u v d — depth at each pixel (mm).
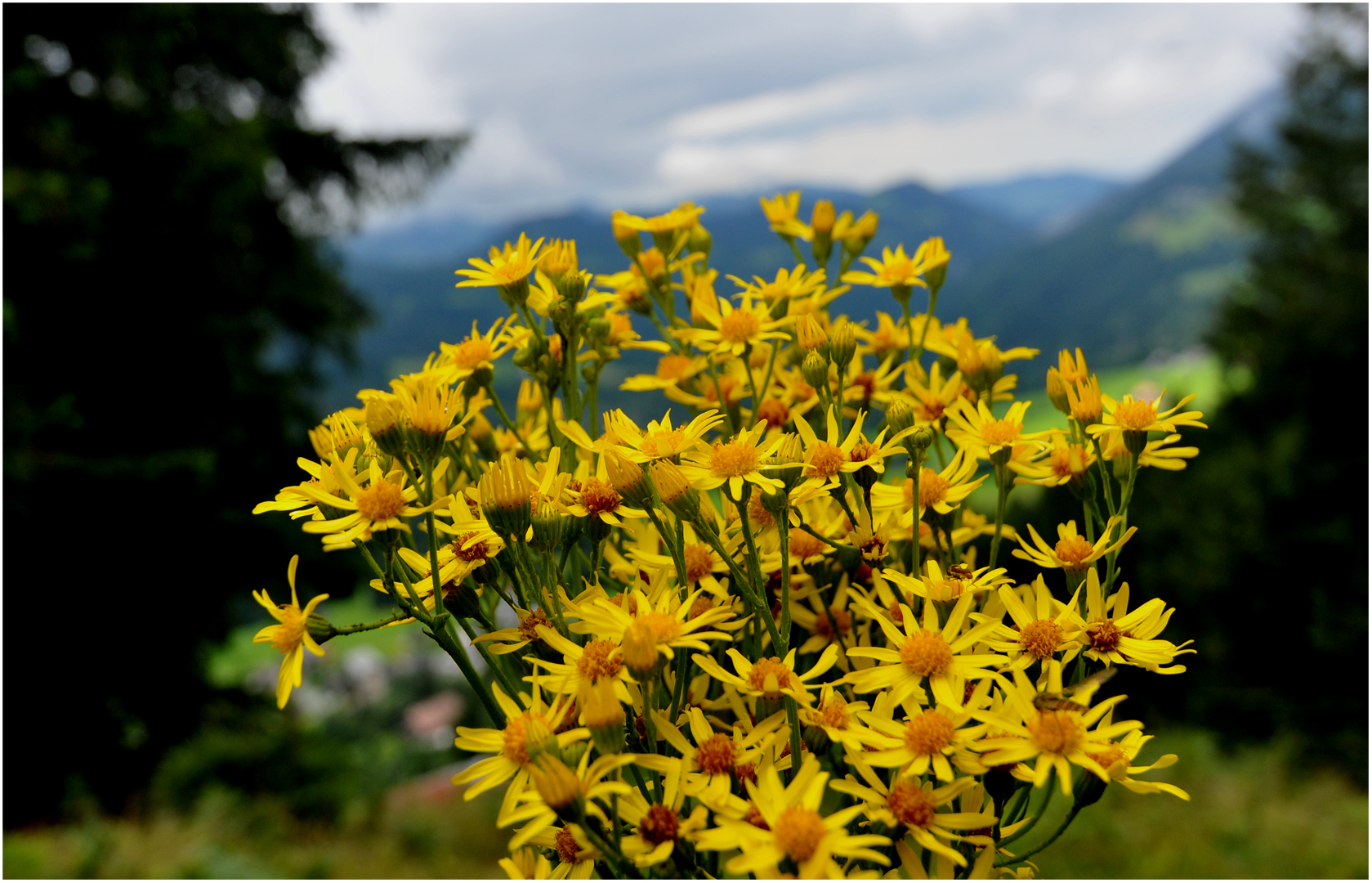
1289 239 10719
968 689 688
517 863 660
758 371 1018
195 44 9102
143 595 7461
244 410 8750
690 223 1098
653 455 728
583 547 1089
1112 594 766
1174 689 7891
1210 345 10891
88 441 7500
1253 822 5148
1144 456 824
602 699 580
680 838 591
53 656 7125
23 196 6125
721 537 787
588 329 975
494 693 704
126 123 7555
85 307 7488
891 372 1032
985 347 907
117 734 7516
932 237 1014
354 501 672
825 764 739
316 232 10656
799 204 1156
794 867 562
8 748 6828
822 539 757
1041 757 596
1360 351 8969
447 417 680
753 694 637
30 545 6758
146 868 5531
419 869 6117
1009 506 1121
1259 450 9000
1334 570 7945
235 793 6953
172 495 7328
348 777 7602
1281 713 7480
